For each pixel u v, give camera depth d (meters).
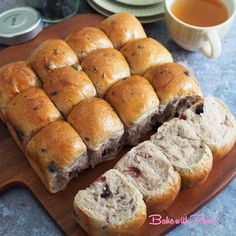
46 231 0.44
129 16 0.54
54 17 0.61
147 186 0.43
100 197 0.42
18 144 0.48
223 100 0.55
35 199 0.46
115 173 0.43
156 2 0.60
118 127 0.45
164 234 0.44
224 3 0.57
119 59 0.49
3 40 0.57
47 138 0.43
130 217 0.40
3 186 0.46
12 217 0.45
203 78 0.57
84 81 0.47
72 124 0.45
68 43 0.52
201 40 0.55
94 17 0.60
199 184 0.45
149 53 0.50
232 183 0.48
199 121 0.47
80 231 0.43
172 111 0.49
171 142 0.46
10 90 0.47
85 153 0.45
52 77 0.47
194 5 0.58
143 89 0.47
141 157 0.45
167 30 0.61
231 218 0.46
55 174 0.43
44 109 0.45
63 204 0.44
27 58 0.55
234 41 0.61
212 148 0.45
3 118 0.49
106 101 0.47
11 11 0.59
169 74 0.48
